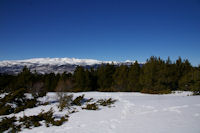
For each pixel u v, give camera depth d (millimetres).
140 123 7879
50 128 8266
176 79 34125
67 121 9266
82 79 38250
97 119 9273
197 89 24953
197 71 26547
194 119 7797
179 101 13273
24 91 15523
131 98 17500
